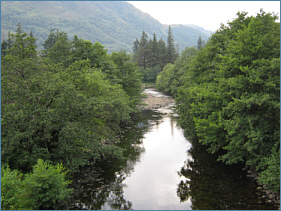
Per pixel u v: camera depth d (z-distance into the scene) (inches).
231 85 667.4
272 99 617.3
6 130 566.6
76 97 678.5
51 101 688.4
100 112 768.3
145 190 675.4
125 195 645.9
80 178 753.0
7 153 579.5
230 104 641.6
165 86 3346.5
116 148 759.1
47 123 587.8
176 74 3120.1
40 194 490.3
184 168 827.4
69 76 753.0
